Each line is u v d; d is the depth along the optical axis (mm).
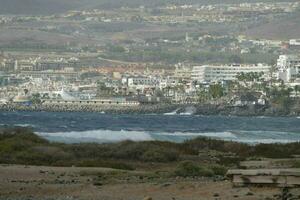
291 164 72312
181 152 97562
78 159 89062
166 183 59062
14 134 106938
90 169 73625
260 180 53375
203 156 95500
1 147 91625
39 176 66500
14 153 88500
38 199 51719
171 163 89000
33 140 103438
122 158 92625
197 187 55469
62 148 95562
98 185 59250
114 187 57469
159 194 53281
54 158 86562
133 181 61906
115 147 95688
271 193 50906
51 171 70750
